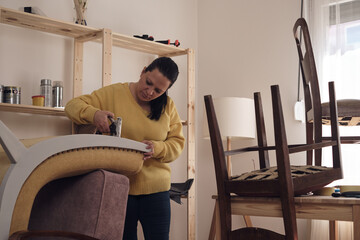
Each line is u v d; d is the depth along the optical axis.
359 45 3.32
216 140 1.85
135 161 1.42
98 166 1.31
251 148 2.14
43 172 1.17
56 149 1.18
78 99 1.86
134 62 3.68
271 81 3.80
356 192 1.72
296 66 3.66
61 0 3.22
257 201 1.79
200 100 4.26
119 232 1.29
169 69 1.82
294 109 3.61
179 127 2.05
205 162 4.14
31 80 2.99
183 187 3.11
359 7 3.35
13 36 2.92
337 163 1.91
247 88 3.95
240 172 3.90
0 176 1.17
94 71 3.38
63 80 3.16
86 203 1.25
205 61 4.27
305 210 1.68
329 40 3.42
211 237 3.52
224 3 4.19
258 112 2.15
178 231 3.92
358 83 3.28
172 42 4.09
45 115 3.04
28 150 1.14
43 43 3.07
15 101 2.71
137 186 1.84
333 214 1.61
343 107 2.53
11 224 1.11
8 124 2.85
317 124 2.15
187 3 4.29
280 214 1.73
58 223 1.29
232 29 4.11
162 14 4.01
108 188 1.26
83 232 1.23
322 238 3.21
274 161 3.73
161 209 1.89
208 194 4.09
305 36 2.25
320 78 3.42
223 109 3.37
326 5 3.44
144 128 1.89
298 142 3.59
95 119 1.71
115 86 1.93
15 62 2.92
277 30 3.81
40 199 1.37
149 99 1.86
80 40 3.17
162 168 1.93
